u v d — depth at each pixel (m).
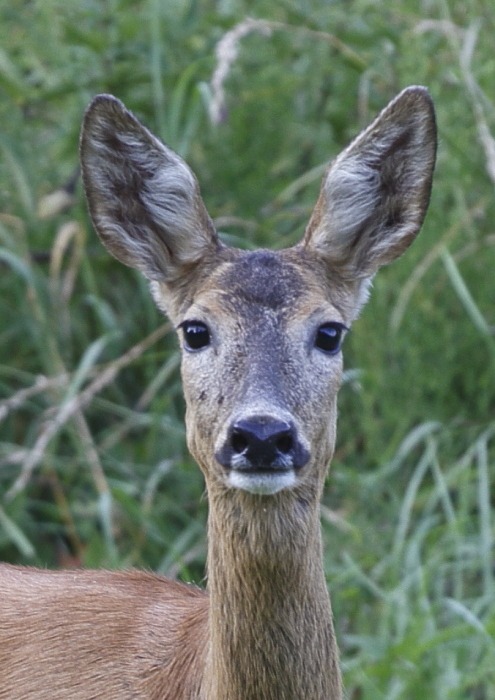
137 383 13.81
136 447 13.34
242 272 8.26
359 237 8.81
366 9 14.50
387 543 12.34
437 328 12.70
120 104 8.71
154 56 13.29
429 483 12.76
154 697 8.23
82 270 13.96
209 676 7.94
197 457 8.05
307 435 7.80
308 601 7.85
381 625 11.41
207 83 13.91
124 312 13.95
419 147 8.84
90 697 8.38
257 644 7.80
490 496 12.64
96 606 8.76
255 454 7.28
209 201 14.15
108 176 8.86
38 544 13.00
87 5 14.23
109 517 11.79
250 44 14.43
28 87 14.31
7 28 14.53
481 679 10.77
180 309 8.69
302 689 7.85
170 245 8.73
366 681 10.48
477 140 12.93
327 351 8.09
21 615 8.88
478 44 13.51
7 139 13.95
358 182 8.71
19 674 8.62
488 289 12.76
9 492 11.82
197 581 12.42
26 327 13.61
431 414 12.70
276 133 14.34
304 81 14.42
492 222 13.13
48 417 12.91
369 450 12.70
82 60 13.95
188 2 14.12
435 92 13.19
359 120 14.00
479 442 11.98
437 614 11.84
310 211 13.80
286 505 7.75
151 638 8.44
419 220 8.95
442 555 11.67
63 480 13.21
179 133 14.05
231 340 7.92
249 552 7.75
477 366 12.72
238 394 7.66
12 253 13.41
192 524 12.56
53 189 14.13
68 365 13.44
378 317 12.79
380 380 12.70
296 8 14.55
